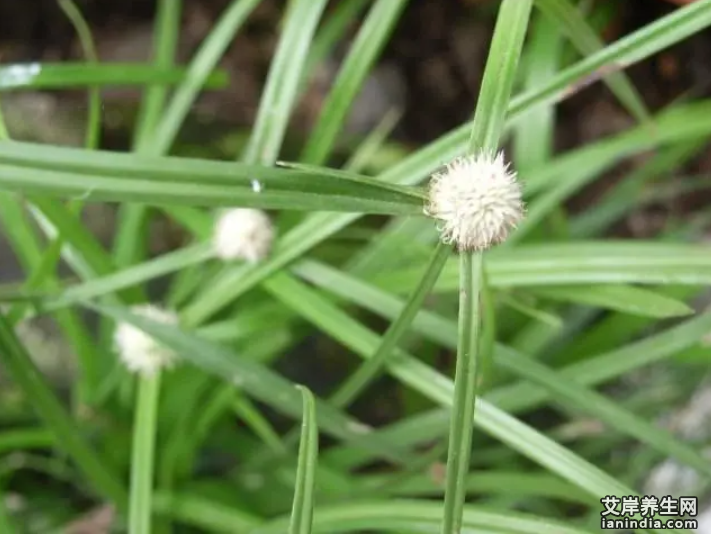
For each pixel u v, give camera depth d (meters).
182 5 0.26
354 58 0.18
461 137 0.16
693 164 0.26
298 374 0.23
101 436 0.20
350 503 0.16
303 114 0.26
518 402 0.18
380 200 0.14
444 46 0.27
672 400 0.21
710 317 0.17
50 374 0.22
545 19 0.20
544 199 0.19
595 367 0.18
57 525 0.20
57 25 0.25
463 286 0.13
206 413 0.19
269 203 0.13
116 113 0.25
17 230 0.18
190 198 0.13
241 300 0.20
